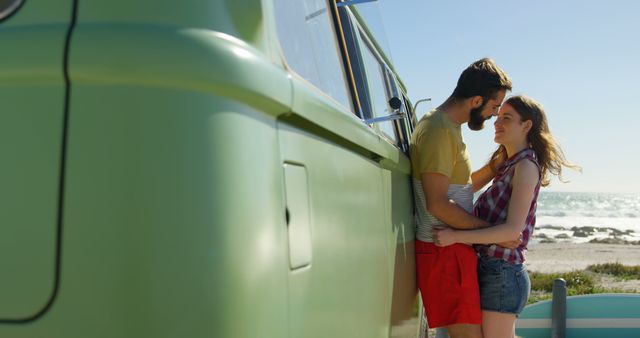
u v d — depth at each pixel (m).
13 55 1.10
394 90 4.33
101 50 1.08
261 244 1.17
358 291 1.91
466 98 3.29
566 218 66.06
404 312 2.98
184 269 1.06
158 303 1.05
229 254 1.09
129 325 1.04
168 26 1.12
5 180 1.10
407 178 3.32
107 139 1.08
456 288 3.23
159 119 1.08
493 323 3.33
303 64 1.70
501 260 3.29
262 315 1.16
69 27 1.12
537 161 3.41
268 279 1.18
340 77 2.24
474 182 3.97
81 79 1.09
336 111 1.73
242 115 1.16
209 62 1.11
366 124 2.26
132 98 1.08
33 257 1.08
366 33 3.50
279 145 1.31
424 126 3.20
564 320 6.41
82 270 1.06
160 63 1.08
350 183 1.92
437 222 3.32
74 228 1.07
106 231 1.06
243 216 1.12
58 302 1.06
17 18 1.16
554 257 29.41
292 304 1.31
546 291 16.41
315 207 1.51
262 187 1.19
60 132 1.09
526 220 3.36
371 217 2.21
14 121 1.11
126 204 1.06
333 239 1.66
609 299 6.47
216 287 1.07
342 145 1.87
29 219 1.08
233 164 1.12
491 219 3.40
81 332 1.05
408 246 3.14
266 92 1.21
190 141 1.08
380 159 2.49
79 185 1.07
